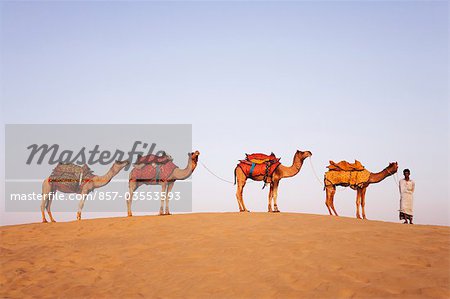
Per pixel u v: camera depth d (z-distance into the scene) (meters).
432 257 10.21
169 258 11.79
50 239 15.42
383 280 8.83
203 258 11.45
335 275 9.28
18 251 14.07
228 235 13.62
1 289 10.91
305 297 8.40
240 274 9.99
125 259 12.26
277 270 9.97
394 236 12.41
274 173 19.11
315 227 14.18
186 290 9.41
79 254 13.14
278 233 13.41
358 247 11.27
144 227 16.03
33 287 10.78
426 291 8.13
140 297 9.39
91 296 9.81
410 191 17.47
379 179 18.30
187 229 14.95
